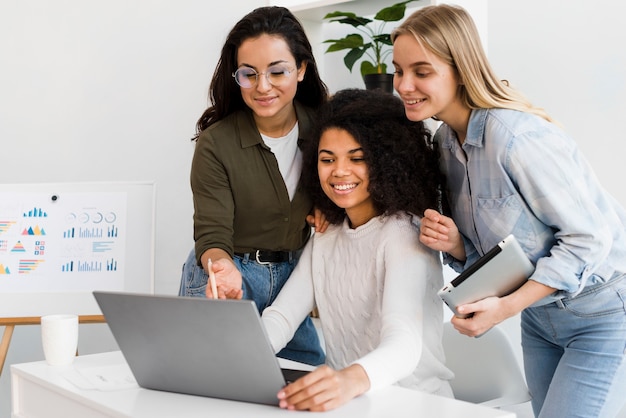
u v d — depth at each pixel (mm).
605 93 2686
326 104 1927
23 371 1632
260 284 2156
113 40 3463
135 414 1316
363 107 1807
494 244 1764
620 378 1734
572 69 2748
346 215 1908
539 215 1652
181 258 3496
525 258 1575
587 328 1771
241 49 1962
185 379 1418
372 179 1762
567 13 2738
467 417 1271
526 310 1940
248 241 2146
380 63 2803
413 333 1573
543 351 1977
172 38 3434
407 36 1655
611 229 1703
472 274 1563
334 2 2758
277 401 1348
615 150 2680
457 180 1838
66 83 3471
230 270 1877
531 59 2834
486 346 2168
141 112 3479
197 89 3406
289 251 2180
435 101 1670
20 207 2680
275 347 1785
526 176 1616
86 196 2691
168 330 1354
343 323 1837
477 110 1689
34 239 2662
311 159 1933
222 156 2074
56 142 3484
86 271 2652
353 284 1803
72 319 1691
